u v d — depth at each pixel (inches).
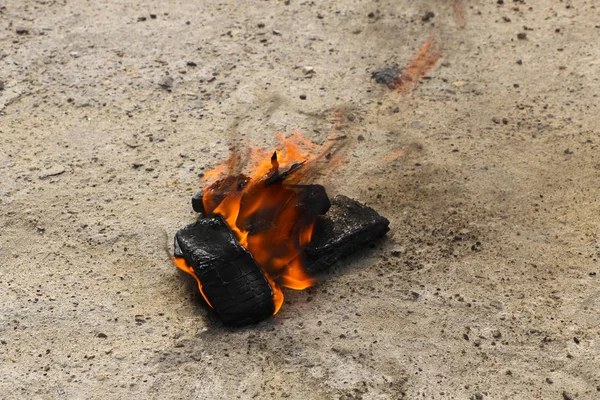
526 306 63.2
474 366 61.1
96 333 62.4
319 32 80.2
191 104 74.5
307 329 62.4
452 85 75.9
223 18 81.4
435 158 70.8
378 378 60.7
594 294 63.7
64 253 65.9
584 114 73.5
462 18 81.4
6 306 63.4
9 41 78.7
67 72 76.5
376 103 74.7
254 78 76.4
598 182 69.1
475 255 65.5
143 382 60.6
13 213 67.7
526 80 76.2
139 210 67.9
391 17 81.4
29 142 71.8
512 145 71.6
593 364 61.1
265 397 60.1
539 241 66.1
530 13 81.8
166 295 64.0
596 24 80.5
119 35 79.5
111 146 71.7
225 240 62.9
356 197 68.5
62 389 60.4
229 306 62.1
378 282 64.3
